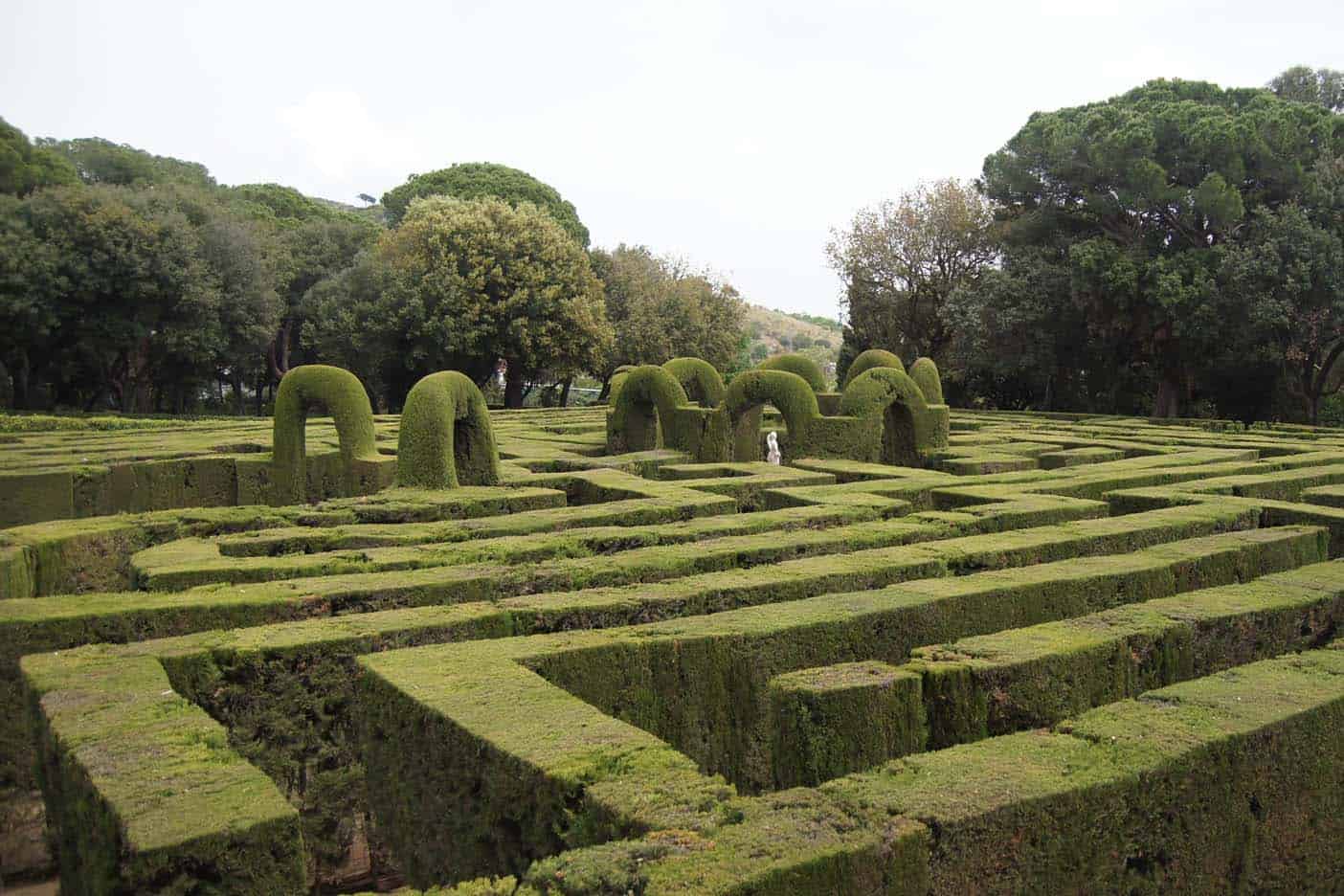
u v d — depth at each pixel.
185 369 43.97
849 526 11.32
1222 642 7.33
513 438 23.70
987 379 49.91
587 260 49.28
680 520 12.16
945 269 50.47
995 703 5.99
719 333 58.09
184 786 4.23
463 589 8.21
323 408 49.72
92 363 38.75
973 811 4.00
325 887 6.77
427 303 44.97
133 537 10.55
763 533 10.67
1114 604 8.74
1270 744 5.14
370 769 5.83
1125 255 37.34
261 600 7.43
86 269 34.16
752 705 6.67
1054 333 41.66
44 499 14.53
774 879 3.44
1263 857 5.17
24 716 6.86
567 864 3.53
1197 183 37.91
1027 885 4.16
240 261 41.56
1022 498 13.30
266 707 6.43
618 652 6.26
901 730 5.68
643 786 4.17
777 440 26.58
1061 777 4.39
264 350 47.78
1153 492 13.80
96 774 4.34
